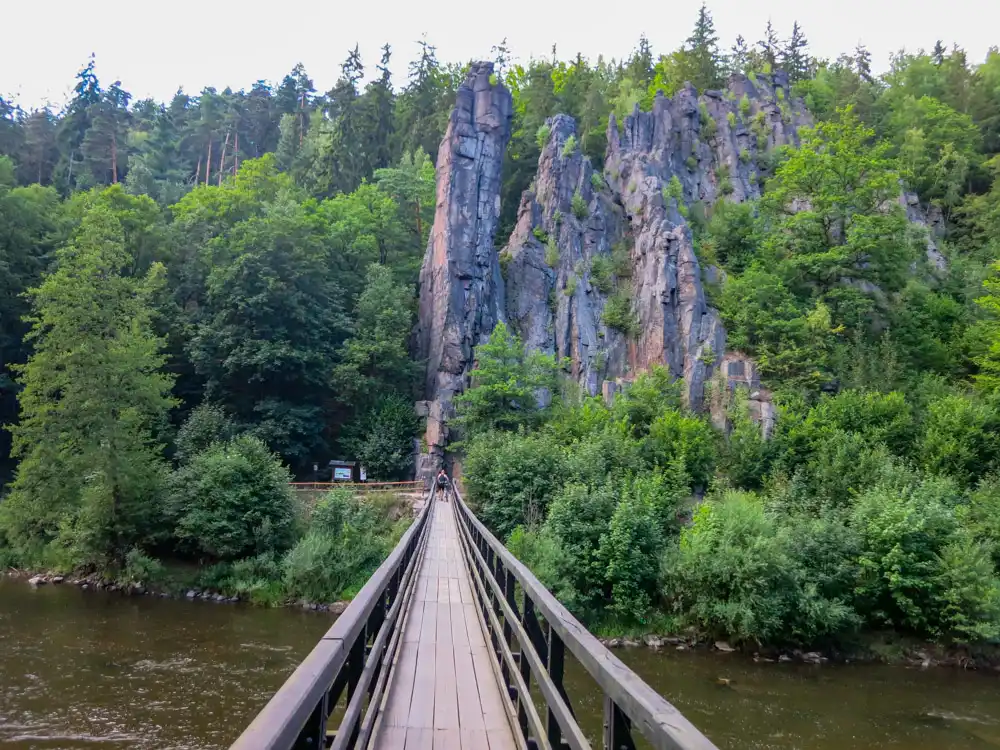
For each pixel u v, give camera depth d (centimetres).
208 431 3972
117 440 3014
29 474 2984
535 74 7475
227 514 2925
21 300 4500
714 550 2597
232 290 4612
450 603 1126
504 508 3169
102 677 1819
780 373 4531
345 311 5300
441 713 592
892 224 5116
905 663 2428
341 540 2986
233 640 2192
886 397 3962
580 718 1552
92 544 2933
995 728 1778
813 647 2494
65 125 7931
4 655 1955
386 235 5891
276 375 4553
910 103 7719
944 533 2698
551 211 5850
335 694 356
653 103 6988
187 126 9475
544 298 5509
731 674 2155
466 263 5334
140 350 3244
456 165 5591
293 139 9038
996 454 3503
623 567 2608
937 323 5075
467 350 5097
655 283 5166
